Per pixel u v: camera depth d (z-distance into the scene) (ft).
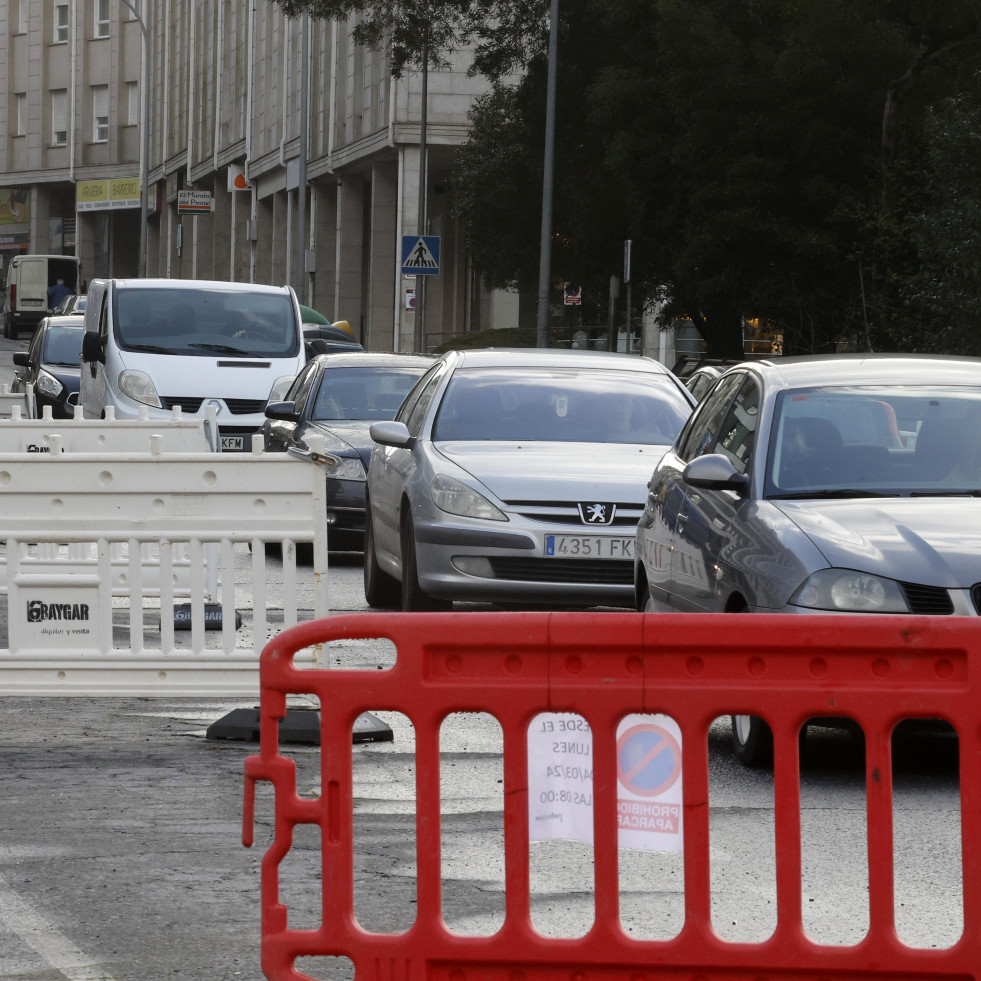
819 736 90.12
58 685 90.58
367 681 43.39
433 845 43.06
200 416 229.86
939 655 41.65
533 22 437.58
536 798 43.06
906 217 325.01
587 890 59.93
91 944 53.47
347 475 174.70
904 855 65.10
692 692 42.19
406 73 583.99
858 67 350.23
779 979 41.68
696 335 578.25
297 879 61.16
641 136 381.19
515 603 134.72
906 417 91.30
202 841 66.39
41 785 76.07
